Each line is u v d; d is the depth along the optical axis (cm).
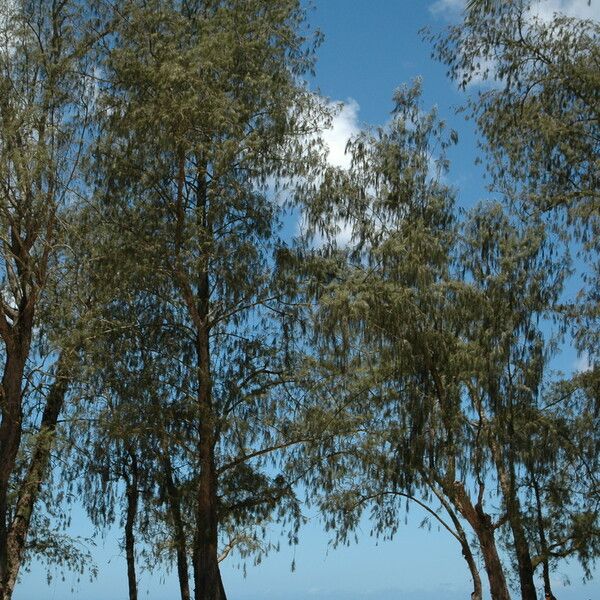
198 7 3059
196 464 2908
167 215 2870
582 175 2575
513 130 2630
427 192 2820
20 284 2586
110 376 2814
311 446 2817
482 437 2645
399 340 2648
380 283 2675
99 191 2811
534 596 2862
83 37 2833
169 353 2912
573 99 2534
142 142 2772
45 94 2620
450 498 2719
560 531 2923
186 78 2725
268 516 2886
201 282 2900
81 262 2783
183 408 2805
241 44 2917
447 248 2738
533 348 2669
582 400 2888
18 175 2470
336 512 2833
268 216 2927
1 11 2667
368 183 2834
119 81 2823
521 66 2545
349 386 2808
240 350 2945
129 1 2864
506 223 2698
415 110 2869
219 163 2784
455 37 2584
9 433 2516
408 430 2684
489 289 2656
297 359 2927
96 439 2786
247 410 2892
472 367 2603
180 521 2878
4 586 2461
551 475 2934
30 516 2861
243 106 2836
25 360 2584
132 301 2903
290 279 2886
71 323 2830
